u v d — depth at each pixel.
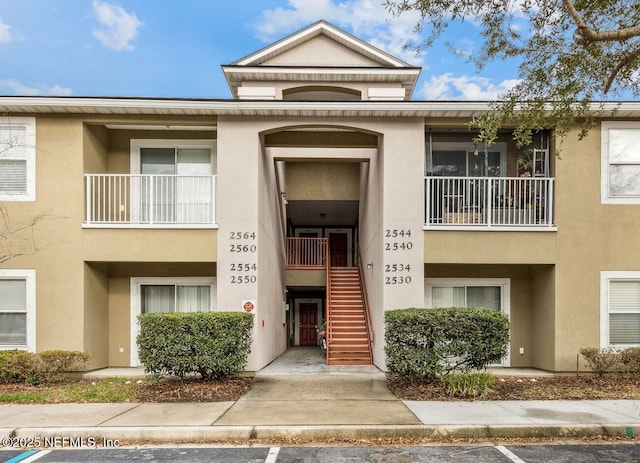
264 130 10.52
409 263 10.38
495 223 10.98
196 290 11.66
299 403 7.54
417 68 14.50
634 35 6.36
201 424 6.38
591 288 10.34
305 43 15.25
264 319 11.10
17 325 10.23
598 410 7.14
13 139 10.16
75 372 10.09
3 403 7.64
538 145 11.07
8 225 10.16
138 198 11.60
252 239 10.36
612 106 9.91
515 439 6.20
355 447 5.88
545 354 10.69
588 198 10.40
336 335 12.48
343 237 20.98
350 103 10.14
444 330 8.20
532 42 7.55
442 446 5.92
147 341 8.45
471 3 7.08
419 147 10.56
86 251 10.27
